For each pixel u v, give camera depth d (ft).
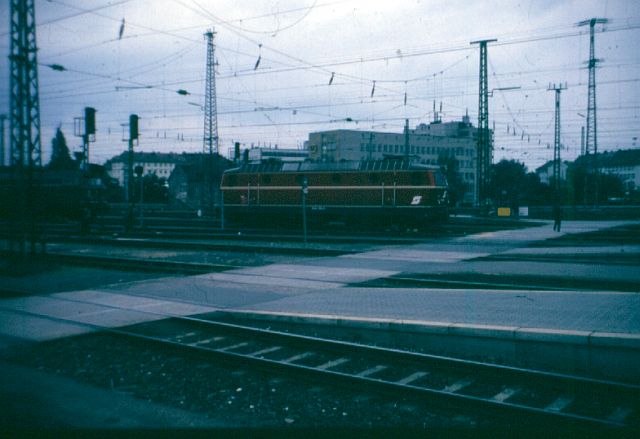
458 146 371.56
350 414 21.56
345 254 74.23
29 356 29.12
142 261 66.44
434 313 34.04
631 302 35.96
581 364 26.13
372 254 73.56
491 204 185.98
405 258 68.90
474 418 21.04
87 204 135.33
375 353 28.27
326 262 65.87
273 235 106.73
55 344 31.42
